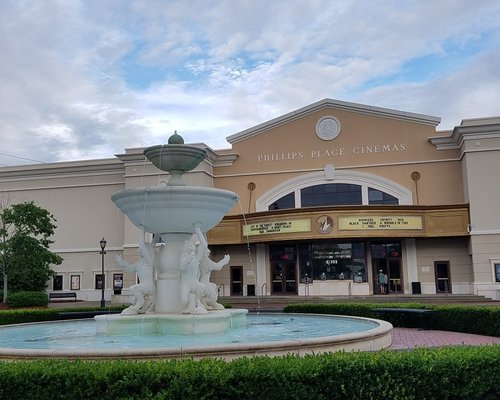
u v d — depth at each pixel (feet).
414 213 109.09
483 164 108.58
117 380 19.12
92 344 32.96
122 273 126.93
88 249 129.70
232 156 127.95
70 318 67.46
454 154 117.39
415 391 20.65
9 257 103.14
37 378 19.34
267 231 113.19
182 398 18.70
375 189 120.67
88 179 132.46
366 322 44.29
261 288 120.16
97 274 128.77
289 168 125.39
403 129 120.78
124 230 126.93
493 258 105.70
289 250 120.16
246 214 116.67
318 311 63.36
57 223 132.05
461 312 50.01
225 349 24.72
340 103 123.75
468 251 111.24
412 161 119.14
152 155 42.70
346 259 115.75
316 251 117.70
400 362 20.72
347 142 123.13
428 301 99.71
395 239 115.34
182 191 38.14
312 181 123.44
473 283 108.27
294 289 118.52
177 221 39.88
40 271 110.63
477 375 21.45
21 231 106.32
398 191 119.03
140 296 39.93
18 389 19.35
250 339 34.14
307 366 19.76
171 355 24.26
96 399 18.97
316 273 116.98
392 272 115.34
